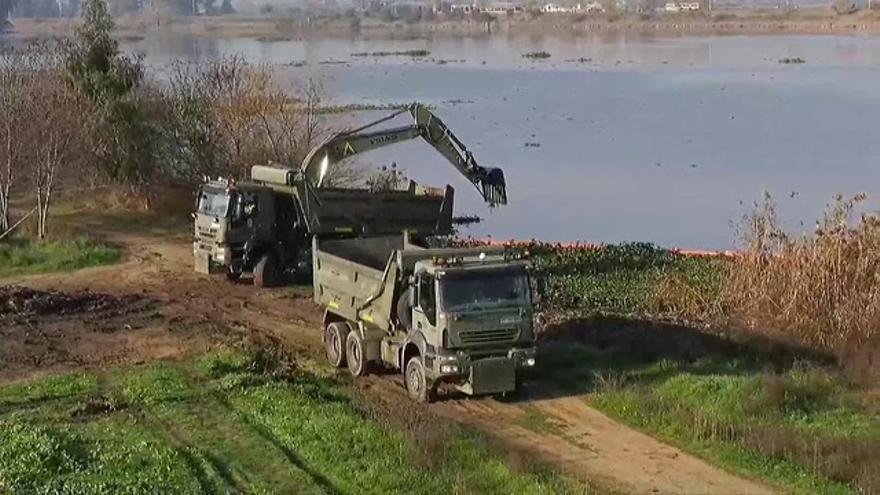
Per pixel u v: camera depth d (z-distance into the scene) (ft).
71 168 127.75
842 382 66.54
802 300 76.95
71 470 52.95
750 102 240.73
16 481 50.96
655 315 83.71
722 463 54.80
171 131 135.13
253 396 64.95
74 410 62.95
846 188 150.10
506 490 50.60
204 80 165.48
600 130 207.31
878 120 210.18
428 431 57.31
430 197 95.40
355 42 508.12
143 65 207.00
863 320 74.59
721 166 168.45
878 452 54.49
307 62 347.77
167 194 136.15
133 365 73.15
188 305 91.81
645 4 638.12
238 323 85.61
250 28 598.75
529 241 118.42
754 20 575.79
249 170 124.98
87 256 109.70
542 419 62.18
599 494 50.39
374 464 53.36
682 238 125.39
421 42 503.61
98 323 85.20
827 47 402.72
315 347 79.15
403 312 66.80
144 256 112.27
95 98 132.67
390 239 80.43
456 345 62.64
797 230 122.93
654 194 150.10
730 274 88.07
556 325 79.36
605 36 522.06
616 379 67.26
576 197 149.18
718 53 385.09
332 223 93.04
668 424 59.93
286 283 100.27
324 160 92.63
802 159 172.76
